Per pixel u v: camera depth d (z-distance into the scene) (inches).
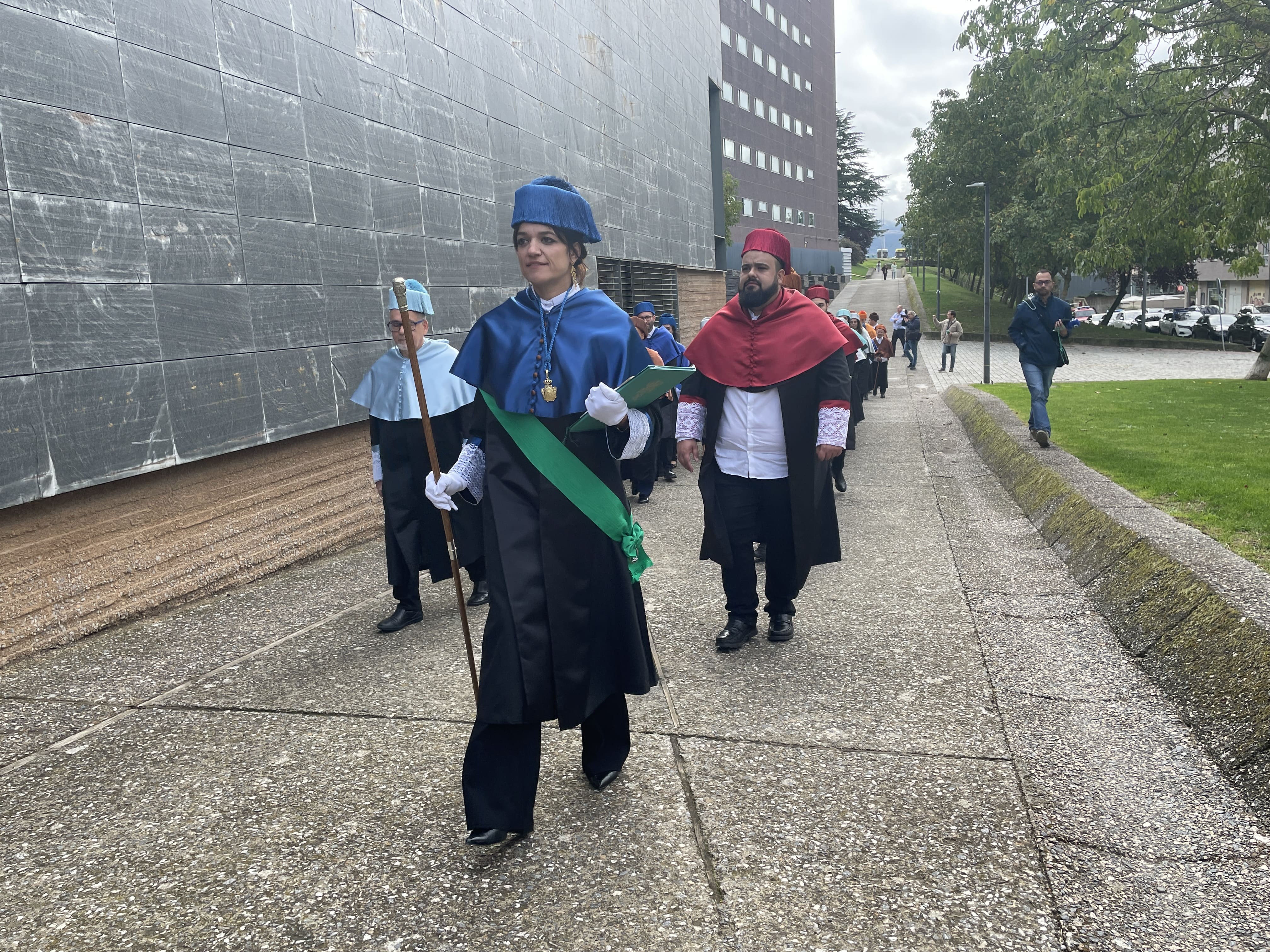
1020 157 1556.3
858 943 84.7
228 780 120.3
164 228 193.6
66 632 177.2
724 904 91.2
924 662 157.0
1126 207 677.3
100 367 177.0
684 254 692.7
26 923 91.5
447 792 115.2
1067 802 109.3
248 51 220.5
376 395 188.2
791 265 175.8
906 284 3238.2
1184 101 622.8
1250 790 109.5
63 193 169.3
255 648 174.9
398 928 89.0
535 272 101.5
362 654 169.6
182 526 207.0
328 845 104.0
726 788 114.7
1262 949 82.7
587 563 101.7
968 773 116.7
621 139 528.4
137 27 187.5
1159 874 94.7
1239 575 155.6
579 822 107.6
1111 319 1974.7
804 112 2817.4
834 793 112.5
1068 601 188.2
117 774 123.6
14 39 160.2
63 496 177.5
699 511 301.4
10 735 137.1
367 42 269.4
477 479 108.1
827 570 220.7
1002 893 91.7
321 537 257.4
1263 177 636.1
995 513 282.2
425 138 300.4
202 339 204.1
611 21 510.0
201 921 90.7
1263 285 2361.0
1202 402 523.8
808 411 161.2
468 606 201.0
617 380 99.4
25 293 161.5
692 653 165.9
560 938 86.7
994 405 502.9
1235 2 581.3
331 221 251.4
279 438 229.6
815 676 152.3
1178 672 141.2
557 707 98.9
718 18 872.3
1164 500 239.8
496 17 356.5
